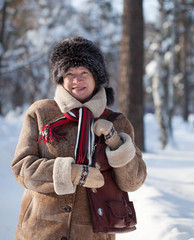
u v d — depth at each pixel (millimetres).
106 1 30203
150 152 11562
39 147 2178
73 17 27766
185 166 8742
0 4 23609
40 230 2035
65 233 2020
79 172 1947
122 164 2104
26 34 24766
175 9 19578
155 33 18422
